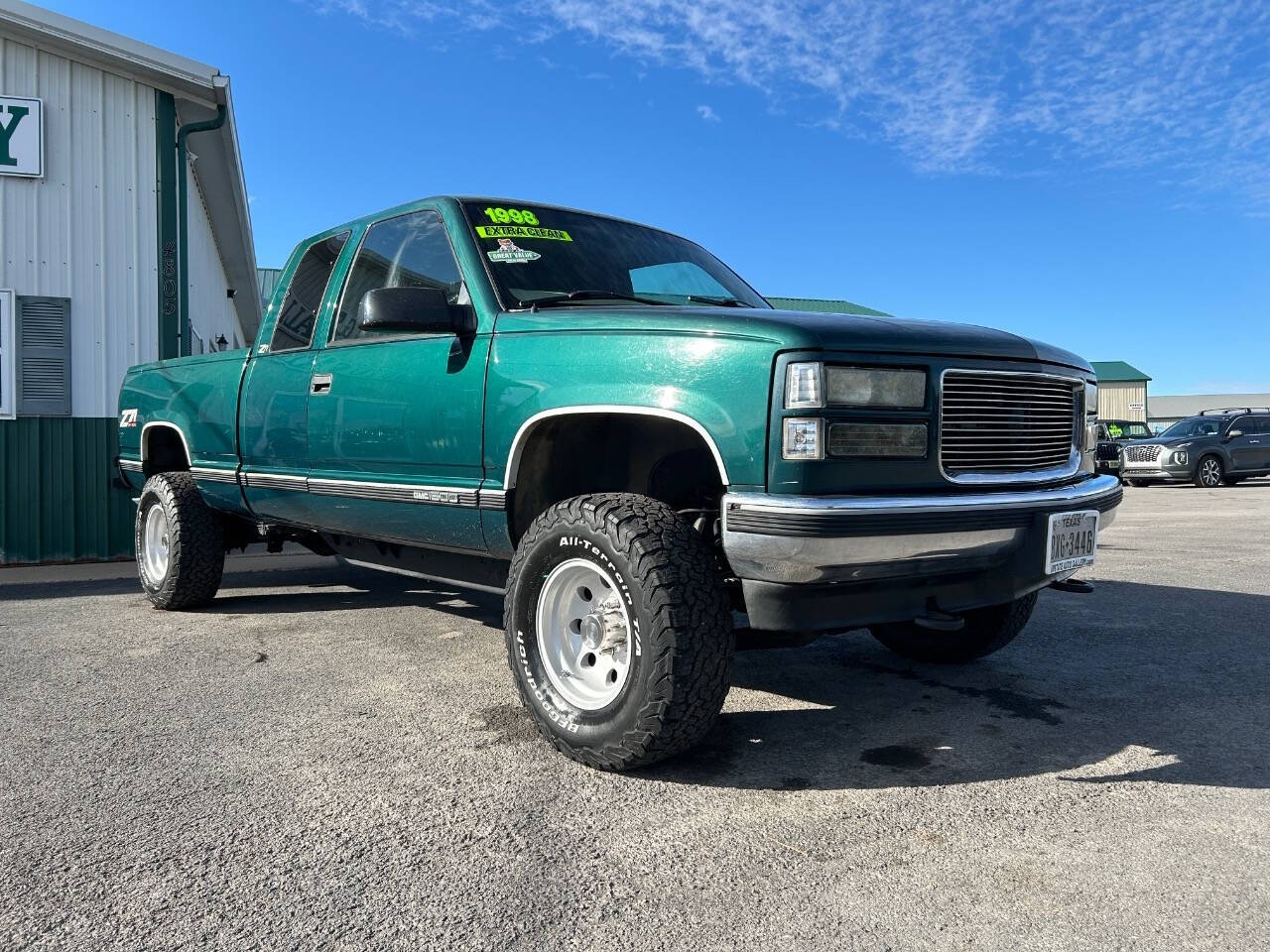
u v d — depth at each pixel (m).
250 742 3.03
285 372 4.33
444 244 3.65
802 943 1.82
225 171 11.09
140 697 3.55
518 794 2.59
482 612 5.32
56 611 5.41
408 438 3.56
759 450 2.55
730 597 2.87
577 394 2.92
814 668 4.03
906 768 2.80
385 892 2.03
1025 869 2.13
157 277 8.45
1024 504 2.84
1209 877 2.09
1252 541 8.30
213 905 1.97
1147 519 10.63
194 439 5.07
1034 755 2.91
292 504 4.40
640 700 2.60
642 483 3.42
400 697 3.54
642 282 3.88
